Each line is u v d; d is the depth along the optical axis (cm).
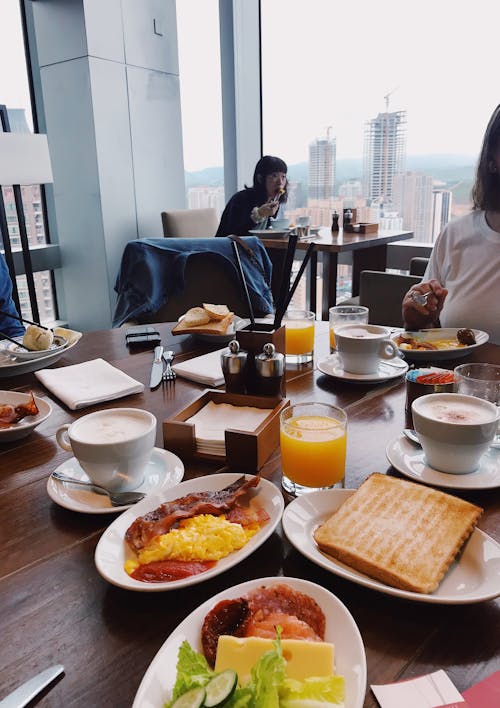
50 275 427
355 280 372
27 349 139
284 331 112
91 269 406
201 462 91
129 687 51
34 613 60
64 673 52
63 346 142
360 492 73
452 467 83
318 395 119
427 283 160
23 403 109
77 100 372
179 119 427
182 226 386
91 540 73
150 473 87
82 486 83
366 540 64
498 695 48
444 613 58
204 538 66
